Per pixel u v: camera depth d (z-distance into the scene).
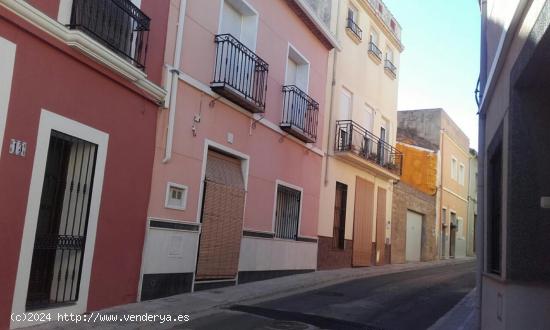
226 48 11.62
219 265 11.53
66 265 7.85
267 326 8.26
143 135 9.33
